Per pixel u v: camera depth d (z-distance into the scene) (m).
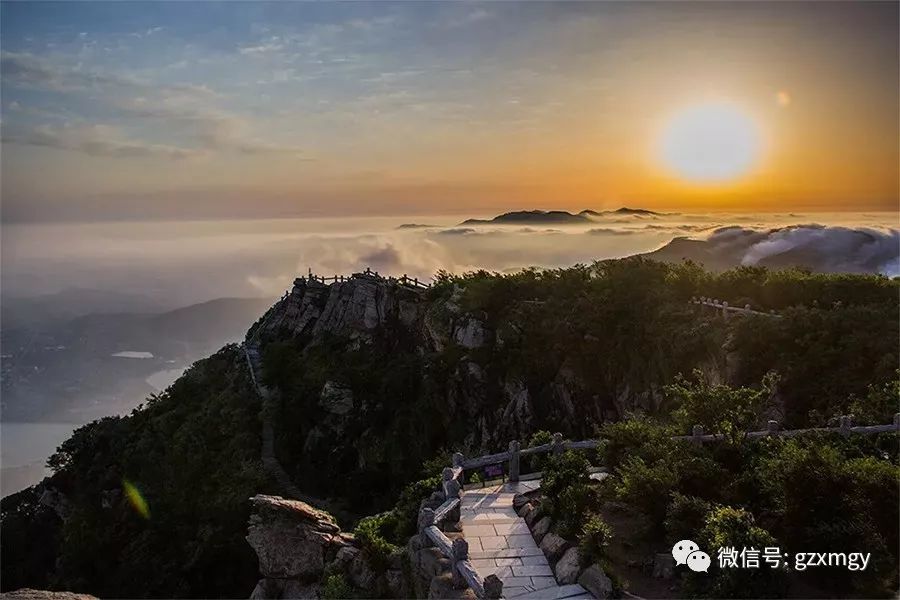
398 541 17.44
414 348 43.78
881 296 29.02
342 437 39.28
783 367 25.31
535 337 37.38
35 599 9.88
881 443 16.78
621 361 34.38
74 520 39.12
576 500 14.55
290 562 19.27
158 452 44.09
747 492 14.06
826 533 11.88
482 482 18.23
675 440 16.47
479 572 13.18
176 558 32.34
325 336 48.94
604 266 39.59
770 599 10.92
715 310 31.64
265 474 37.19
